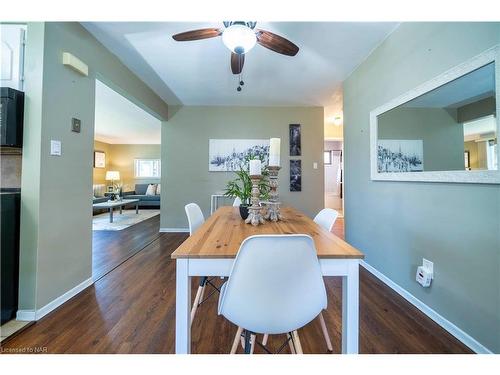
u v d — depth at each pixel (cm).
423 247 169
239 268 80
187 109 423
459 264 139
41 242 160
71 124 188
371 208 239
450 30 145
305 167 424
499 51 115
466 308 134
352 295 96
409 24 183
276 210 153
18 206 158
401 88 192
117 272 239
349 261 95
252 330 83
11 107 153
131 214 630
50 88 168
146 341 134
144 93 326
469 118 131
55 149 172
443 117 148
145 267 252
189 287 95
